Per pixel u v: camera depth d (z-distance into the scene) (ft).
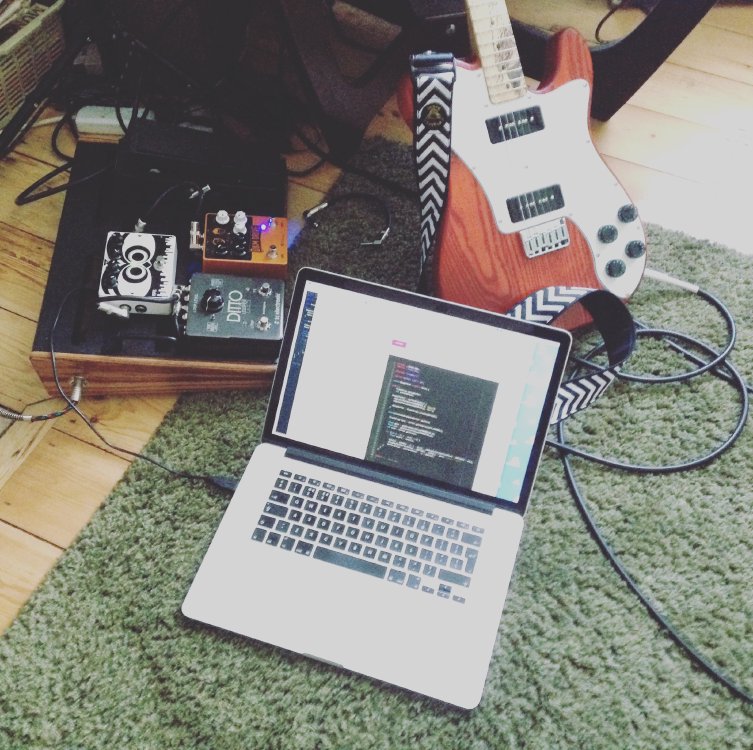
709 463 3.58
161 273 3.47
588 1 5.20
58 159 4.30
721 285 4.08
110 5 4.04
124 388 3.56
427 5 3.79
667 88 4.91
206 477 3.37
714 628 3.22
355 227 4.15
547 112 3.59
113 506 3.30
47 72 4.38
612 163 4.57
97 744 2.86
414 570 2.97
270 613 2.90
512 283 3.61
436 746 2.92
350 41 4.82
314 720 2.94
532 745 2.94
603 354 3.82
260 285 3.54
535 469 3.01
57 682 2.95
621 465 3.52
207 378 3.52
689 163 4.61
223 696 2.96
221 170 3.77
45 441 3.47
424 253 3.61
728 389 3.76
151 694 2.95
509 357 2.92
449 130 3.31
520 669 3.08
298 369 3.01
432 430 3.03
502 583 2.97
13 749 2.83
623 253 3.75
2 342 3.71
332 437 3.08
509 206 3.53
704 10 3.93
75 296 3.53
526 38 4.39
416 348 2.95
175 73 4.26
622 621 3.20
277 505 3.05
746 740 3.00
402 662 2.86
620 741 2.97
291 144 4.43
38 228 4.03
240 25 4.35
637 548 3.37
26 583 3.16
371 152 4.43
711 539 3.41
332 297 2.92
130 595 3.13
